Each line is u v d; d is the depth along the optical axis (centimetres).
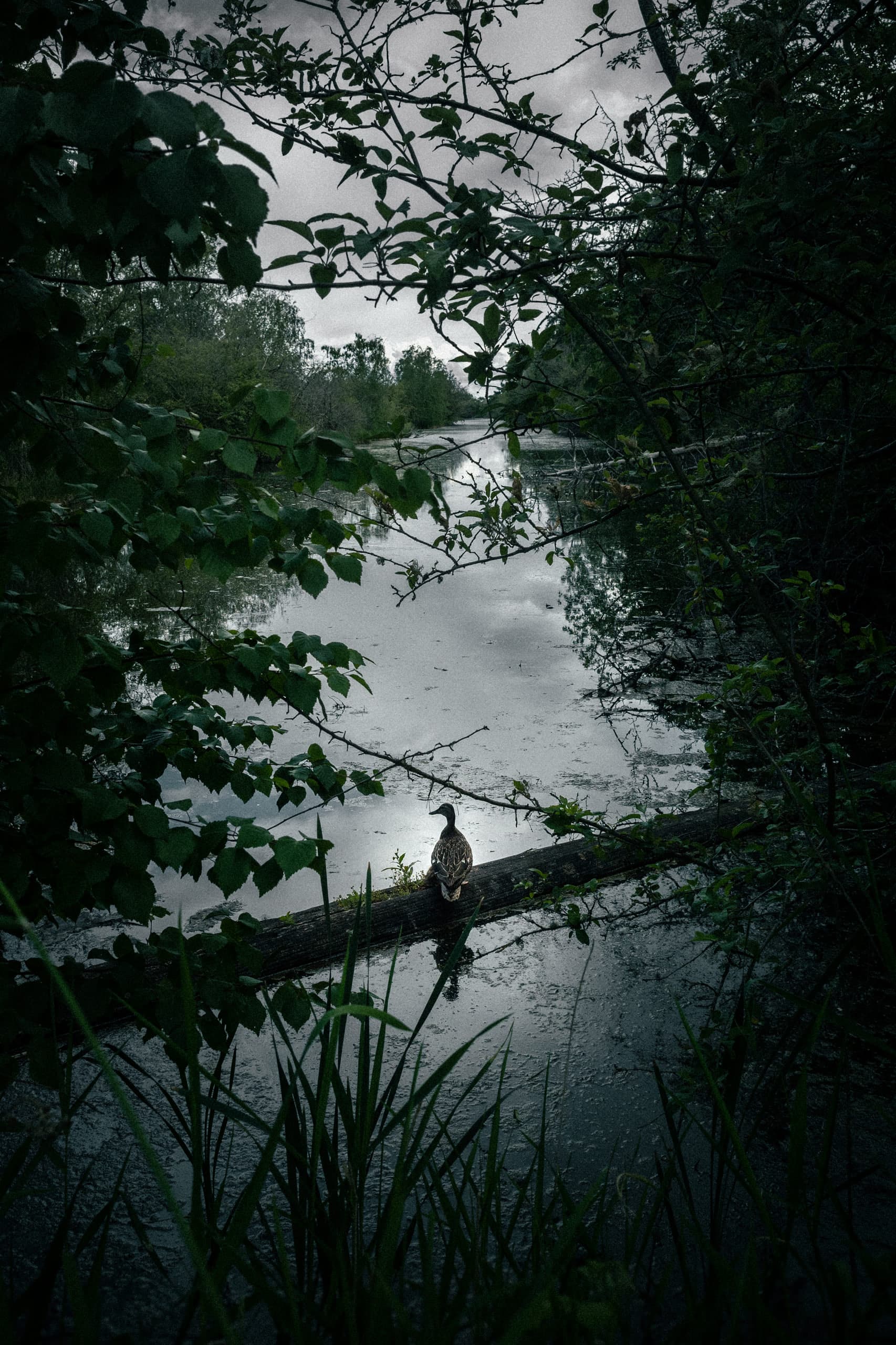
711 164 279
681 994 410
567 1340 110
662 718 791
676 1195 273
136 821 206
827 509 512
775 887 388
